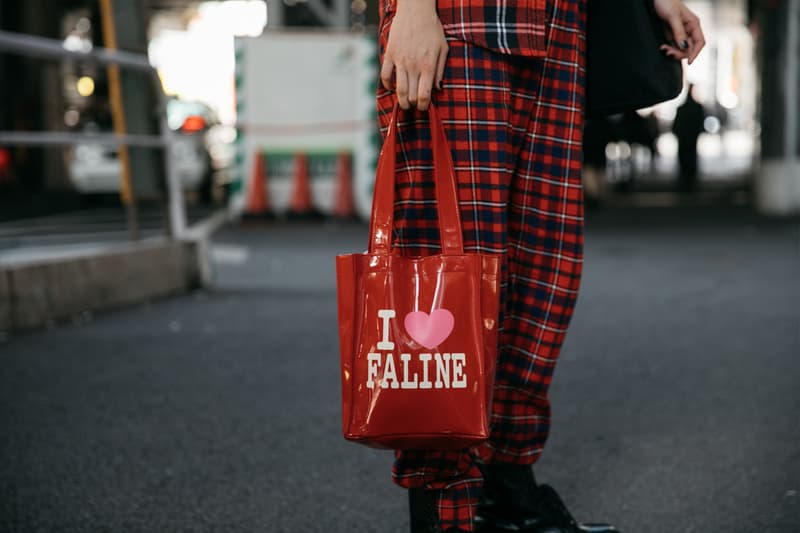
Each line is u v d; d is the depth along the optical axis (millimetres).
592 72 1738
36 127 17922
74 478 2260
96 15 20969
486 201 1550
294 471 2301
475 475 1627
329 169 10898
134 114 5301
